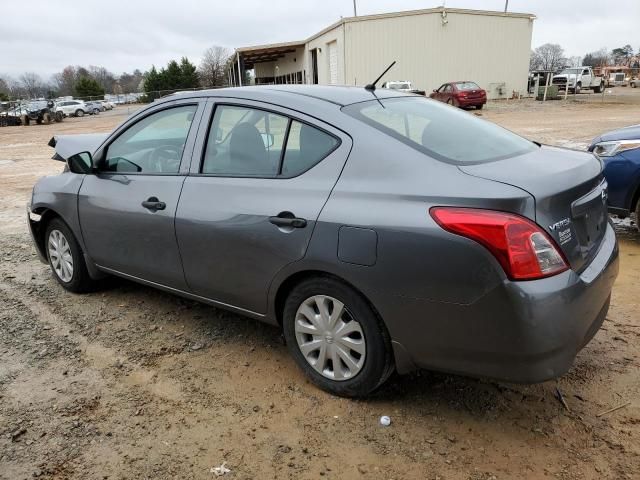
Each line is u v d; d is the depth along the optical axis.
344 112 2.97
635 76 56.03
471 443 2.65
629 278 4.66
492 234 2.33
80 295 4.66
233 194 3.20
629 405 2.89
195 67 70.88
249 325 4.02
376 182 2.68
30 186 11.05
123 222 3.85
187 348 3.69
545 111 26.05
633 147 5.24
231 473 2.51
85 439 2.77
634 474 2.40
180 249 3.51
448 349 2.55
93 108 51.94
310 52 41.12
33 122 38.84
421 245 2.48
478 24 33.88
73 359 3.57
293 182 2.97
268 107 3.19
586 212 2.72
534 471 2.45
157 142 3.78
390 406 2.96
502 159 2.84
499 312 2.36
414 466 2.52
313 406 2.99
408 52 33.31
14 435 2.79
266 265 3.06
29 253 6.01
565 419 2.80
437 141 2.89
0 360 3.57
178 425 2.86
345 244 2.69
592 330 2.70
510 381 2.47
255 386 3.20
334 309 2.90
